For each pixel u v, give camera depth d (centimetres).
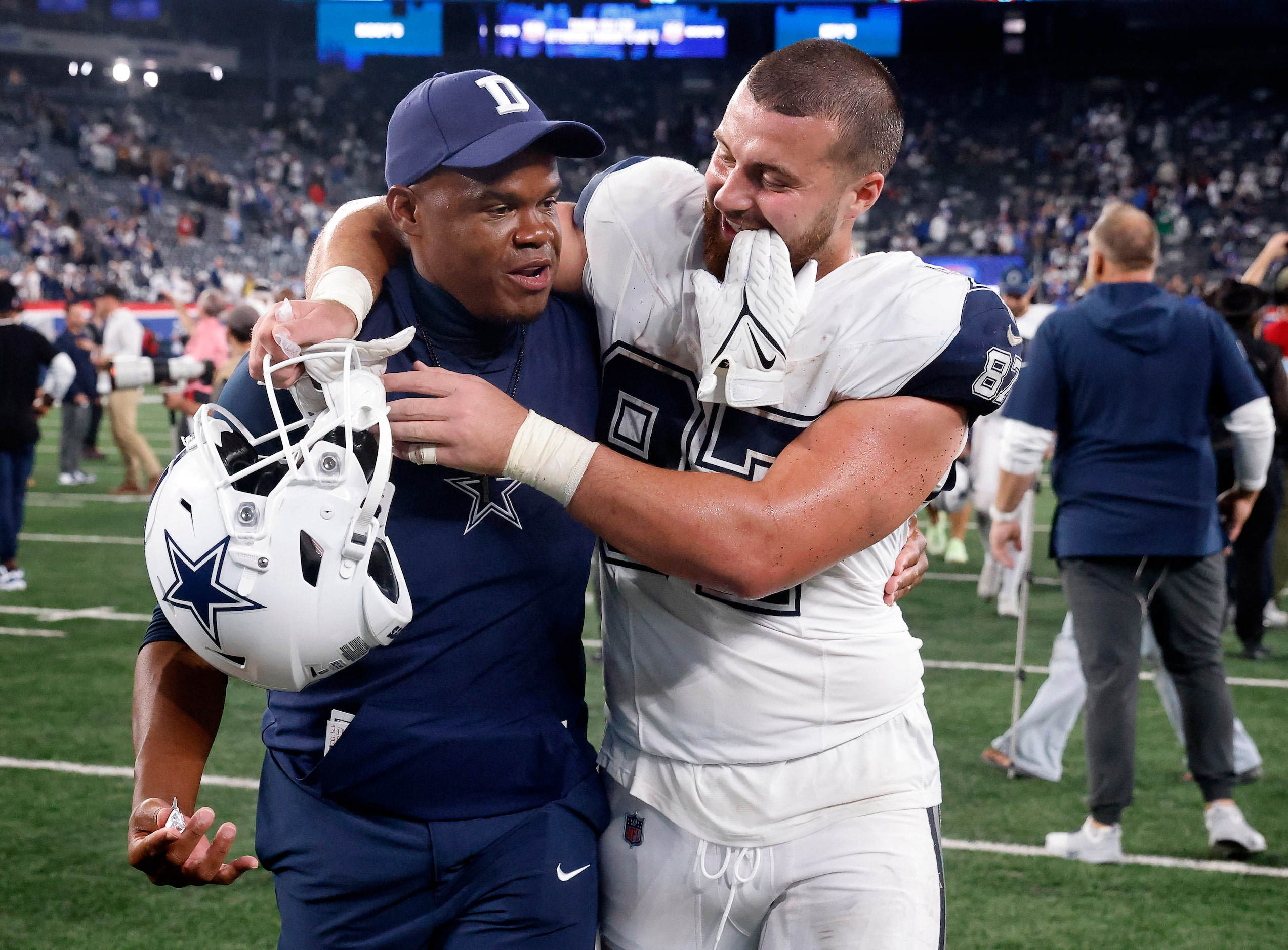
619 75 3794
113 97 3697
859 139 167
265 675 161
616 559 194
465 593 177
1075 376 376
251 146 3494
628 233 190
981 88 3606
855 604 189
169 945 330
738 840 186
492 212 167
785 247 169
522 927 180
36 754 473
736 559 162
